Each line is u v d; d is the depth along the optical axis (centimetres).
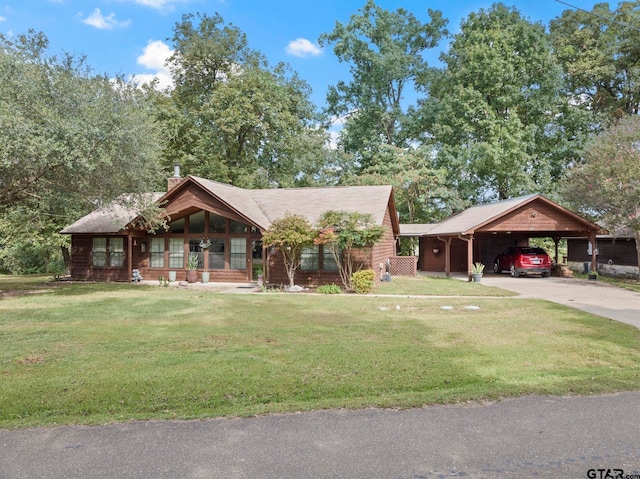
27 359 643
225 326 898
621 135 1770
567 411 443
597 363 618
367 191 2045
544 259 2167
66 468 338
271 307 1168
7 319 981
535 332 827
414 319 976
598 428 402
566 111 3028
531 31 3028
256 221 1750
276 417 436
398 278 2167
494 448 364
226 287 1766
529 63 3044
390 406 459
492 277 2209
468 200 3173
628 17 2919
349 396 498
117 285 1827
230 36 3206
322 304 1227
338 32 3691
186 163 3027
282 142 3069
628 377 546
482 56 3034
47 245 2553
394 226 2456
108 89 1419
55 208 1573
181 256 2016
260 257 1930
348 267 1675
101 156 1332
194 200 1877
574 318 977
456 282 1925
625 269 2317
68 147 1263
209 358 646
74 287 1728
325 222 1589
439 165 3222
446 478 318
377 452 360
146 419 434
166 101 3072
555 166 3089
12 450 369
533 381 536
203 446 374
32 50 1375
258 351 686
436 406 460
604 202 1844
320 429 406
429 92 3709
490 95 3141
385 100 3738
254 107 2944
